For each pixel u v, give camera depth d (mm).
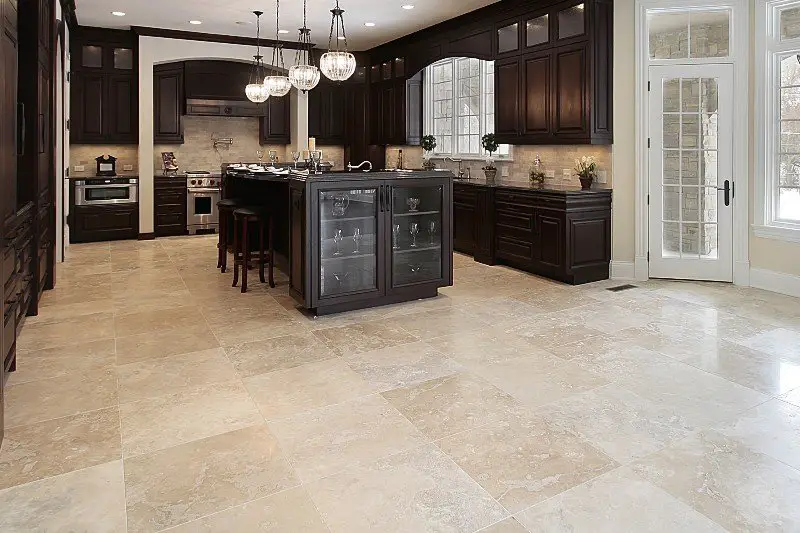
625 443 2541
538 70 6359
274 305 4965
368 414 2842
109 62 8547
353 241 4727
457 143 8477
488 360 3602
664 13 5727
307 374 3375
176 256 7363
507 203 6535
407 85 8883
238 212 5473
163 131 9109
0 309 2592
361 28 8234
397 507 2078
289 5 7047
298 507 2078
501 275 6246
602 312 4719
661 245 5941
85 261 6973
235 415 2830
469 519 2006
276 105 9969
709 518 2000
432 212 5078
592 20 5715
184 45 8688
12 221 3359
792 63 5184
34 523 1976
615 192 5977
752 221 5516
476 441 2566
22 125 4188
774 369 3422
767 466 2340
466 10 7211
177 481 2248
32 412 2850
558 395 3064
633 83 5789
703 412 2848
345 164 10383
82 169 8820
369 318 4559
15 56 3514
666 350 3770
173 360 3605
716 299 5102
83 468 2338
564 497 2133
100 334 4125
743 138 5496
